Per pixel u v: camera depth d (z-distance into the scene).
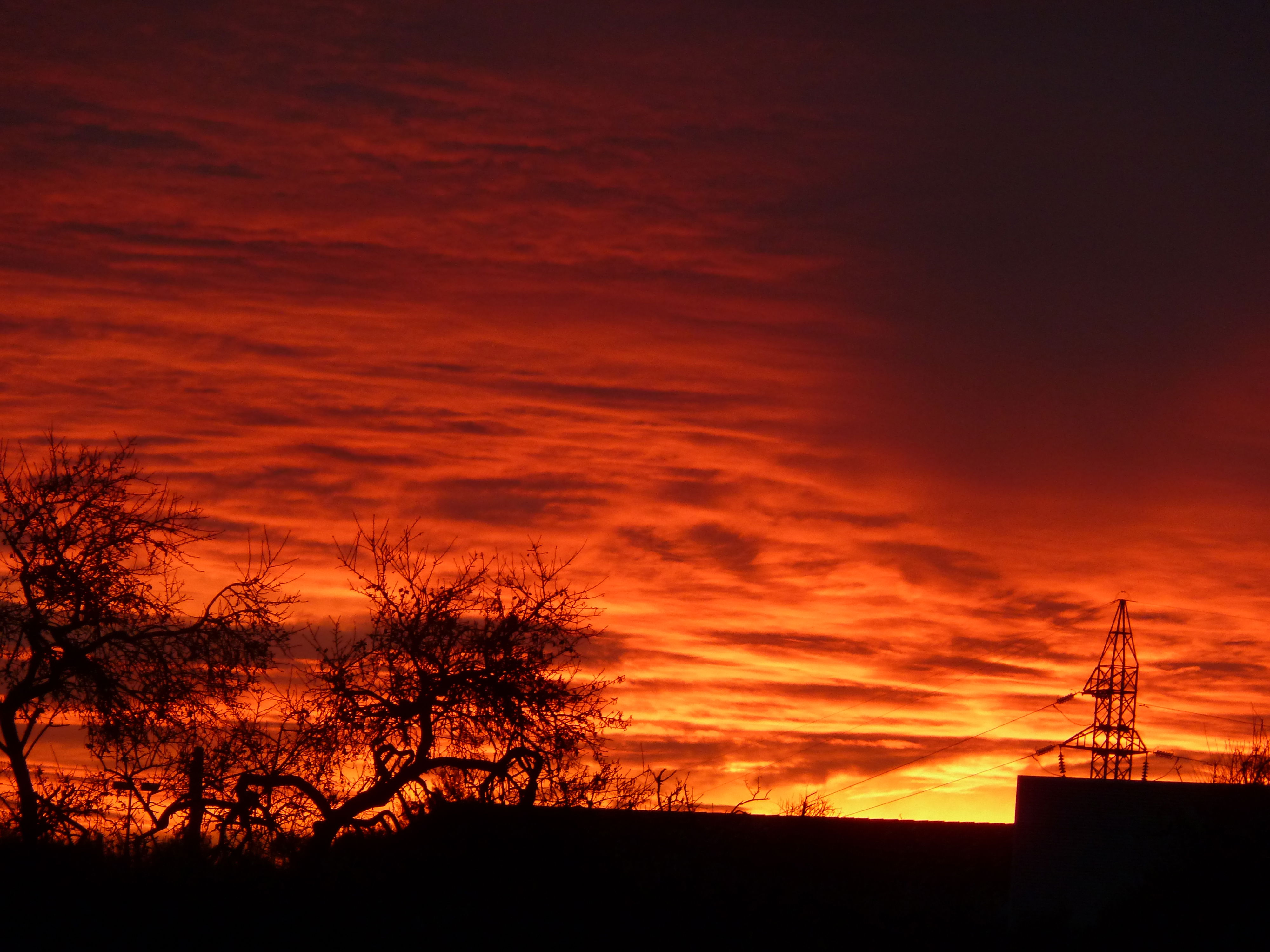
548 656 32.69
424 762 31.94
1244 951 30.52
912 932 33.16
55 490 34.50
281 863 32.16
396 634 32.31
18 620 32.94
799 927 32.59
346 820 31.72
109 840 32.47
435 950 29.44
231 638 33.75
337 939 29.56
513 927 30.81
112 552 34.50
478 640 32.41
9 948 27.97
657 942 30.98
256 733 32.50
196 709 33.59
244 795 31.89
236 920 29.89
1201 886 32.31
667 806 33.78
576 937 30.75
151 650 33.50
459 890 31.66
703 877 33.50
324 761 31.94
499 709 31.77
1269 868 32.00
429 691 31.75
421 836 32.19
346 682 32.34
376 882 31.47
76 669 32.53
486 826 32.12
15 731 32.66
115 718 32.47
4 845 31.75
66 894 30.59
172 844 32.31
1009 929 33.88
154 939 28.88
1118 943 32.03
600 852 32.69
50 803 32.31
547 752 32.19
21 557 33.84
